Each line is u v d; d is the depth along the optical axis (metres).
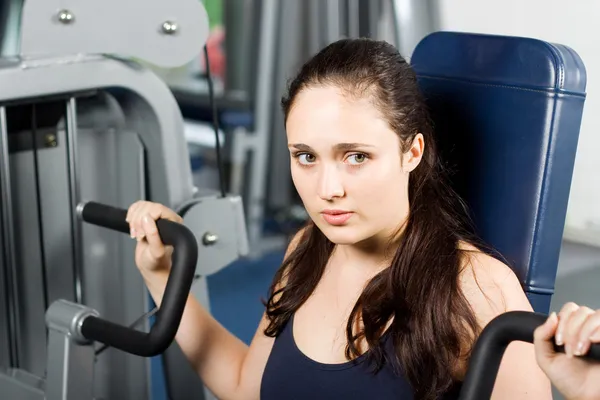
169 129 1.59
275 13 3.81
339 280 1.30
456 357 1.18
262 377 1.34
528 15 3.60
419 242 1.21
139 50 1.54
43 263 1.60
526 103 1.27
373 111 1.10
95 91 1.52
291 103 1.13
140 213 1.33
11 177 1.56
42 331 1.66
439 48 1.40
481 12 3.71
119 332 1.29
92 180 1.65
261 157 3.90
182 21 1.57
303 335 1.31
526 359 1.15
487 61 1.32
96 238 1.68
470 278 1.19
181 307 1.25
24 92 1.39
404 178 1.16
